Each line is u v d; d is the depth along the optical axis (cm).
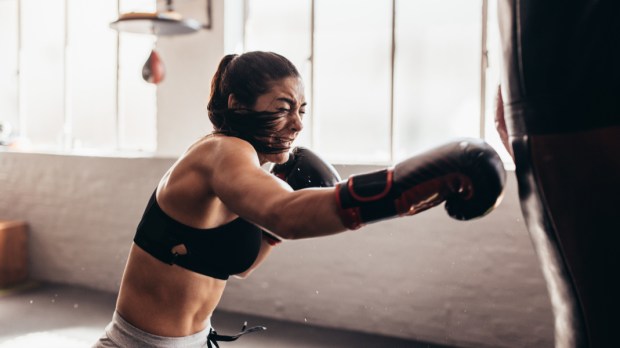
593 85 88
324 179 162
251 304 421
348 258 386
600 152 88
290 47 436
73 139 535
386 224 374
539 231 99
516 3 96
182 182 120
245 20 446
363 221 94
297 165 163
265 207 97
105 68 516
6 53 568
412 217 366
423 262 364
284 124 118
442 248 359
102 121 523
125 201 466
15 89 564
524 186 100
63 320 414
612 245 89
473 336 353
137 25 395
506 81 100
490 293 347
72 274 496
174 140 458
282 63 118
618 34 85
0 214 530
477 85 390
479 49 376
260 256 155
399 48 392
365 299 382
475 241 349
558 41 90
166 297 129
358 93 420
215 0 435
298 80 119
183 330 133
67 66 528
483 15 359
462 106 395
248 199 100
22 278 511
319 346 360
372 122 419
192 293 129
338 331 388
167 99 458
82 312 431
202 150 117
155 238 127
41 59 547
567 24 89
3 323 407
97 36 516
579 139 90
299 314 404
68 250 497
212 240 126
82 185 485
